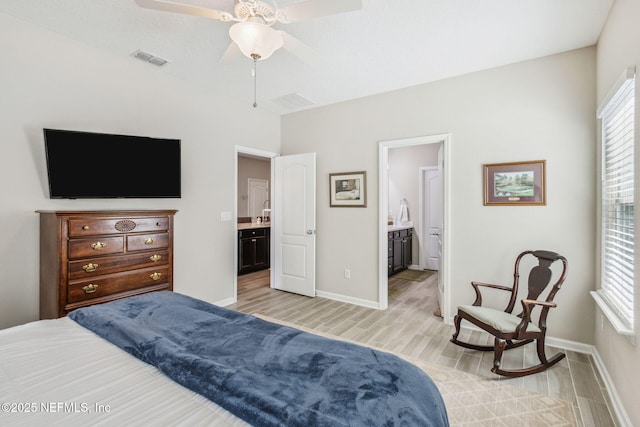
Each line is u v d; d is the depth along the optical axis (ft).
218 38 8.07
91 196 8.07
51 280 6.93
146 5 5.08
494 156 9.68
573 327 8.63
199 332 4.50
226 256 12.37
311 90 11.68
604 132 7.73
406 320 10.84
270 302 12.85
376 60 9.20
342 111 12.98
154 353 3.76
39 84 7.57
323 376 3.38
